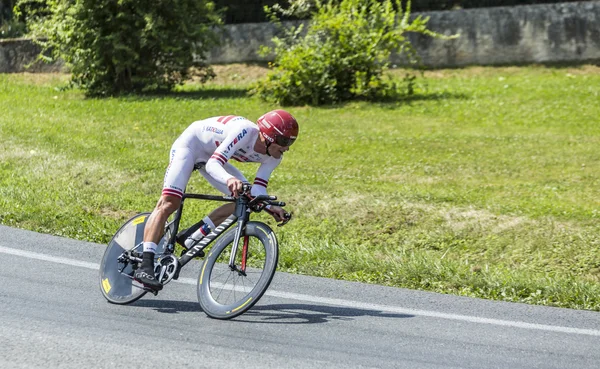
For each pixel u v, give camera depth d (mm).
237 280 10383
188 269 12891
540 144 23875
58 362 8320
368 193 17984
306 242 14812
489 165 21359
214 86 37219
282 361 8680
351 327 10156
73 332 9336
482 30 40156
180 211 10875
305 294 11711
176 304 10930
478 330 10289
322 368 8539
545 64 39719
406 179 19922
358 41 31875
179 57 33375
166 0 32500
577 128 26328
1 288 11055
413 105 30812
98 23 32500
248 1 41094
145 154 21781
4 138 22672
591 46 39531
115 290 10898
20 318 9766
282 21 40406
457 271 13242
